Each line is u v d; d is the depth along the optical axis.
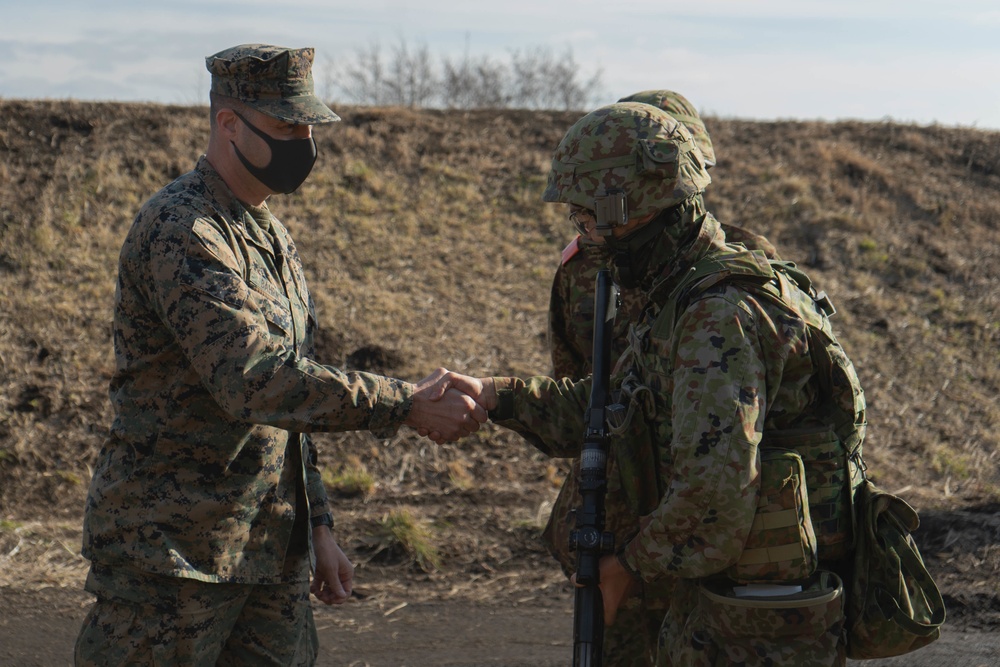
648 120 2.26
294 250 2.55
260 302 2.28
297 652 2.45
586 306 3.23
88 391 6.09
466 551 4.84
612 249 2.31
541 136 9.88
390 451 5.89
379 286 7.51
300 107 2.28
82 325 6.59
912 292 8.49
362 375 2.29
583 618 2.22
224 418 2.25
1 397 5.93
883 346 7.74
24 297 6.69
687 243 2.27
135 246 2.21
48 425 5.84
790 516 2.08
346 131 9.26
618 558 2.25
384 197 8.56
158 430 2.23
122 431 2.26
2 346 6.28
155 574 2.21
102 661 2.23
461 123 9.90
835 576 2.15
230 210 2.31
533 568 4.73
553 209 8.77
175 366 2.23
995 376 7.58
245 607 2.41
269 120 2.29
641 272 2.30
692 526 2.03
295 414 2.17
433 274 7.77
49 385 6.07
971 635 3.99
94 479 2.29
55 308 6.64
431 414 2.40
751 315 2.09
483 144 9.57
